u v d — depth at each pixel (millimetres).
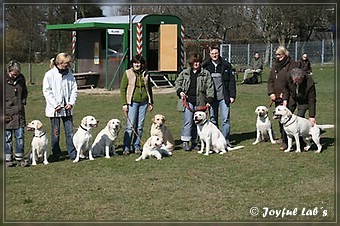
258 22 37062
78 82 22344
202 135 8898
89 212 5820
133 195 6469
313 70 33031
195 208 5938
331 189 6637
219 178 7266
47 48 32812
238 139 10438
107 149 8742
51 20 31141
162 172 7648
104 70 22328
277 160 8375
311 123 8891
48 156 8773
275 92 9461
